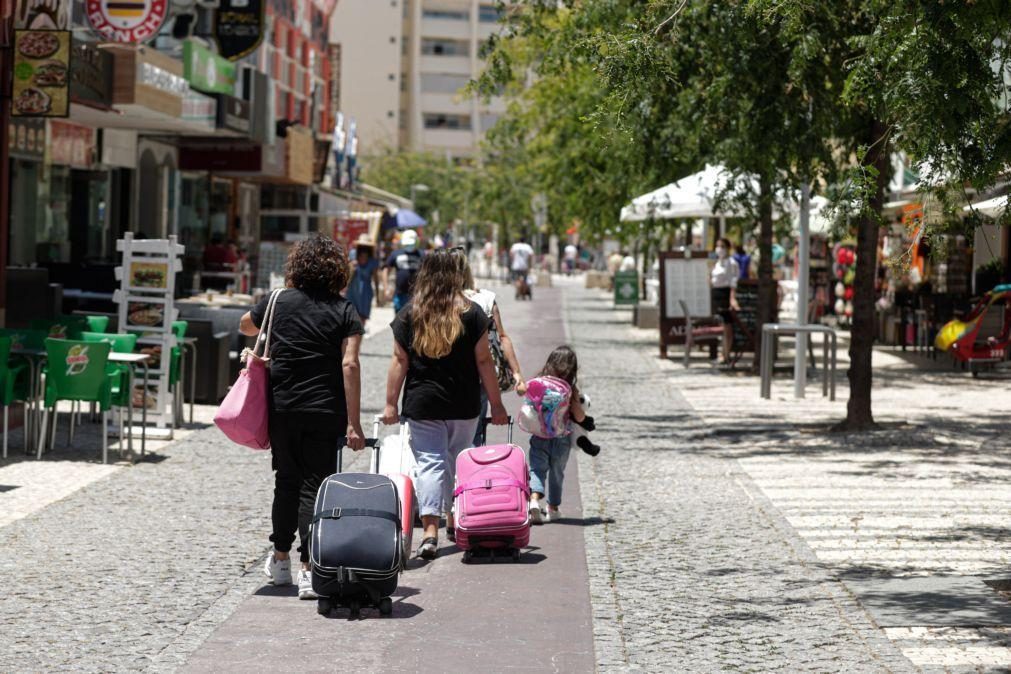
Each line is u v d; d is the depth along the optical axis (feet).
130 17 110.93
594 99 162.61
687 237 177.37
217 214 195.83
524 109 204.33
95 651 34.91
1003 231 133.80
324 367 40.47
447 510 49.67
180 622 37.91
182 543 48.24
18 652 34.68
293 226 234.17
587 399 53.36
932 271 146.00
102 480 60.54
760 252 117.19
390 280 237.66
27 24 89.51
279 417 40.37
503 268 419.13
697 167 123.65
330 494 39.27
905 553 47.73
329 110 306.55
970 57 42.75
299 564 45.44
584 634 37.11
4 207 75.82
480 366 46.42
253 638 36.35
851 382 80.94
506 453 46.96
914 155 47.09
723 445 75.10
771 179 77.10
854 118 79.30
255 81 152.97
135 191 154.81
